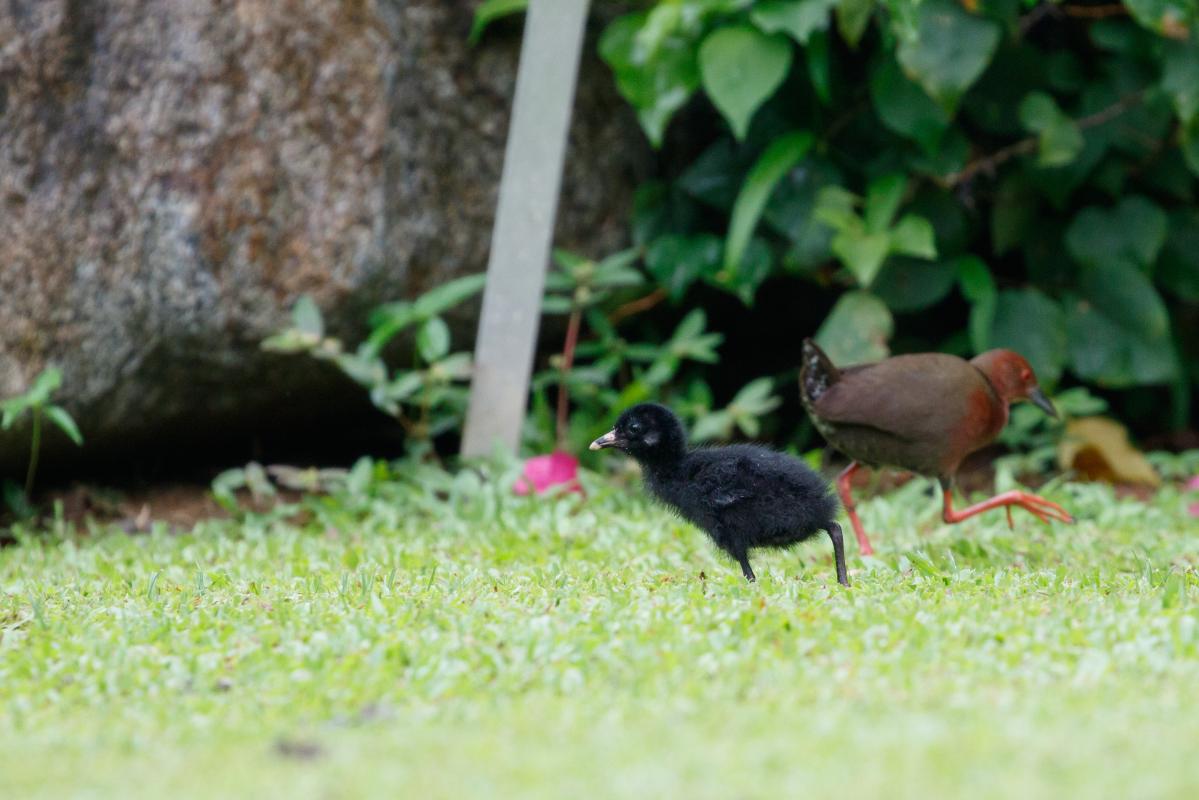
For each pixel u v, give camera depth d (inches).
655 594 320.2
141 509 505.4
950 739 207.8
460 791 190.9
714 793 186.5
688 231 569.0
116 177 470.3
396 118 506.0
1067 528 443.8
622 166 565.0
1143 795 180.7
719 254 551.2
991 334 558.9
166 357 482.3
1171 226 580.7
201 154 477.1
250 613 311.4
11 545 467.2
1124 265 560.4
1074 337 562.9
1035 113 532.7
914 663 255.3
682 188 563.5
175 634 293.3
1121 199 568.4
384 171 501.7
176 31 473.7
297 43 487.5
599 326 547.2
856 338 527.5
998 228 570.9
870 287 551.2
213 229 478.6
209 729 230.8
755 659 259.8
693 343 534.6
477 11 529.7
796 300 611.5
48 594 347.3
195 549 423.2
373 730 227.6
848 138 561.9
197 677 262.1
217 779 202.1
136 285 472.4
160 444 515.8
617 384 600.4
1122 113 561.3
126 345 474.6
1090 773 190.1
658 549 403.5
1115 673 247.4
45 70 462.3
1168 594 301.6
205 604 327.3
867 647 267.7
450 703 241.3
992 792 183.3
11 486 493.7
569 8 511.5
